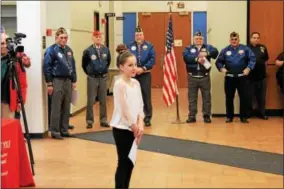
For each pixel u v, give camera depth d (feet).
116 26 50.83
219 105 31.55
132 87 14.17
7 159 15.78
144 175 17.79
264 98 30.71
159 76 51.88
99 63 27.94
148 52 27.96
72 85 25.55
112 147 22.71
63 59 24.80
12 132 16.02
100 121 28.84
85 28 36.60
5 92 20.42
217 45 31.35
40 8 24.93
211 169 18.63
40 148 22.53
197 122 29.55
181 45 51.19
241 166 19.04
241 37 31.27
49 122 25.95
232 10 31.09
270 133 25.79
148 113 28.53
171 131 26.66
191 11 50.98
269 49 31.48
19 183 16.57
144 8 51.44
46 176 17.83
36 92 25.03
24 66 22.22
